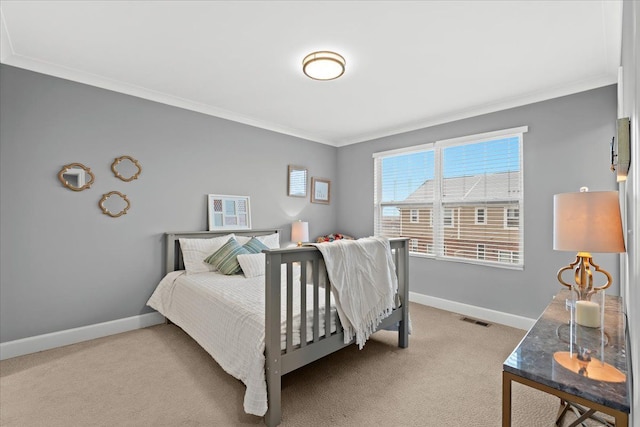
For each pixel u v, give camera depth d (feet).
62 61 8.16
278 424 5.53
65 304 8.77
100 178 9.30
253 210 13.08
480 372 7.37
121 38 7.07
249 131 12.98
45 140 8.42
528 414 5.79
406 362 7.88
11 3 5.87
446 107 11.25
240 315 6.52
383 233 14.61
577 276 5.60
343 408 6.00
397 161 14.11
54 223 8.58
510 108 10.55
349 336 6.96
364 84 9.39
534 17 6.21
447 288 12.13
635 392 2.70
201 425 5.52
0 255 7.84
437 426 5.51
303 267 6.19
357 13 6.15
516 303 10.37
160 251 10.54
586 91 9.02
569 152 9.30
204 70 8.61
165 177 10.63
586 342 4.18
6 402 6.12
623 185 5.89
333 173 16.51
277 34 6.88
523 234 10.23
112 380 6.93
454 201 12.04
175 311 9.37
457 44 7.20
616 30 6.58
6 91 7.89
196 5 5.94
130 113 9.86
